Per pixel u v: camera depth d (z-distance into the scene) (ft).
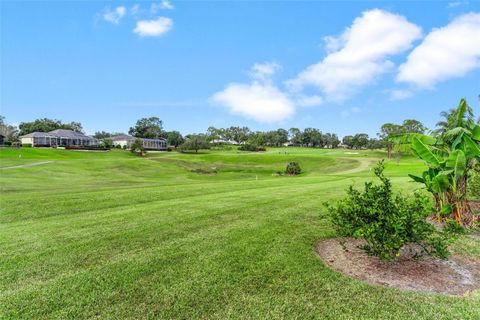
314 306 11.75
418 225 15.01
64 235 19.65
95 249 17.20
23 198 32.45
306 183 55.47
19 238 19.02
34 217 24.81
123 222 22.97
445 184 23.76
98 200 31.94
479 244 19.43
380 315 11.23
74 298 12.07
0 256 16.10
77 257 16.03
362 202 15.67
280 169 158.92
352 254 17.29
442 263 16.39
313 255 16.71
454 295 12.93
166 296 12.28
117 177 101.60
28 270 14.47
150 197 34.65
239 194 37.76
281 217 24.82
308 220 23.90
